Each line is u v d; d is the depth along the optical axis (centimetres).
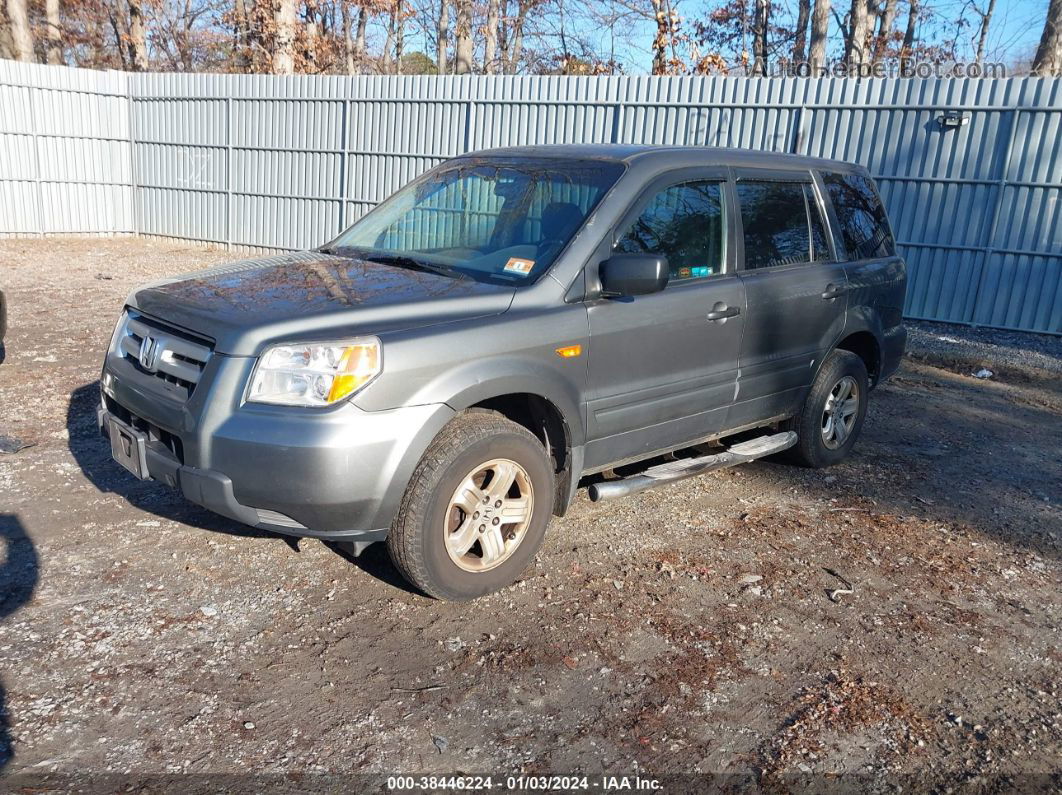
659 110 1374
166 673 312
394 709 300
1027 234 1195
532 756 281
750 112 1316
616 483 421
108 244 1758
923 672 341
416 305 350
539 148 475
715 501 507
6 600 352
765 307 475
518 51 2931
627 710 307
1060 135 1152
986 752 296
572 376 382
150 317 371
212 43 3375
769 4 2781
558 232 401
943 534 478
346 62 3155
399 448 325
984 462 621
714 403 461
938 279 1262
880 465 596
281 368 319
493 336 352
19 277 1218
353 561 403
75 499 454
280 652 329
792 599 393
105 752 270
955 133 1209
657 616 371
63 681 303
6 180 1698
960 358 1023
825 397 540
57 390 648
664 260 374
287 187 1703
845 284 534
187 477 330
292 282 384
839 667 341
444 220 450
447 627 353
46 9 2772
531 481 373
